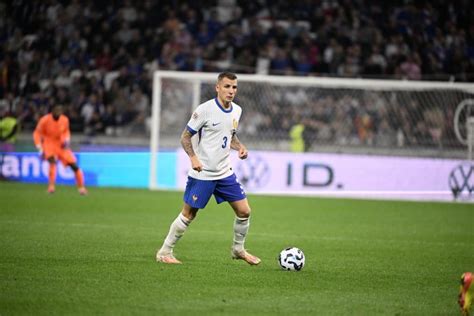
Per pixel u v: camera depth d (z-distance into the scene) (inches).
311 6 3245.6
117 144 2711.6
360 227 1665.8
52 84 2984.7
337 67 3004.4
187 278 978.7
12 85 3026.6
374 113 2559.1
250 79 2402.8
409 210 2060.8
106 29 3198.8
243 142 2650.1
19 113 2883.9
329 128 2620.6
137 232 1466.5
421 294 926.4
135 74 3002.0
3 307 796.6
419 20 3147.1
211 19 3235.7
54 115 2153.1
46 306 802.8
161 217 1736.0
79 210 1822.1
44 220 1611.7
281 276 1016.9
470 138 2372.0
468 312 759.7
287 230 1581.0
